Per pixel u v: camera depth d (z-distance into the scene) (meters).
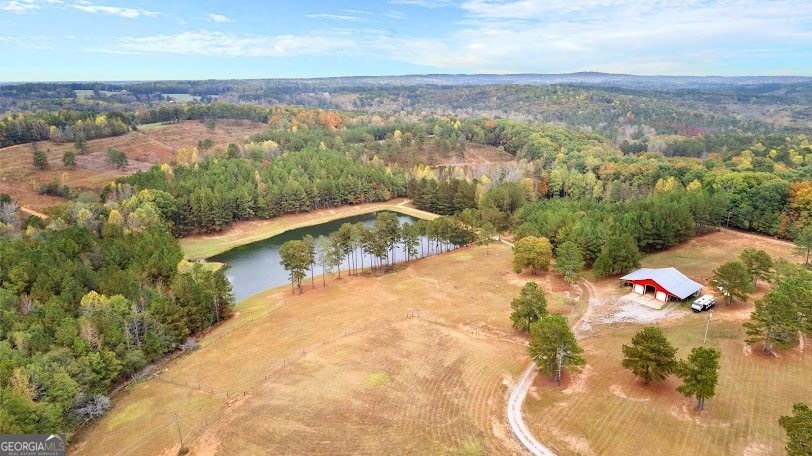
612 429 58.25
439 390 68.06
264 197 186.12
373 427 60.19
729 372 68.56
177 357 82.75
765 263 95.06
